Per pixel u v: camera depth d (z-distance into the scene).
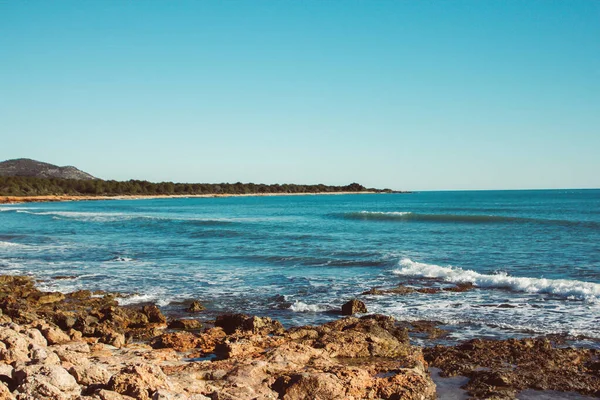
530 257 29.78
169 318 17.94
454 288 21.64
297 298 20.47
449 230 47.75
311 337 13.69
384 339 13.05
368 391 10.10
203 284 23.50
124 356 12.13
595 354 12.91
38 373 8.23
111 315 16.92
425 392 10.30
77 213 84.00
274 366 11.00
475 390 10.99
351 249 34.34
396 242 38.31
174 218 69.25
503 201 132.12
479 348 13.38
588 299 18.97
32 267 28.61
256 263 29.27
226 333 15.18
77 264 29.53
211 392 9.17
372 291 21.16
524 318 16.62
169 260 30.66
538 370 11.95
